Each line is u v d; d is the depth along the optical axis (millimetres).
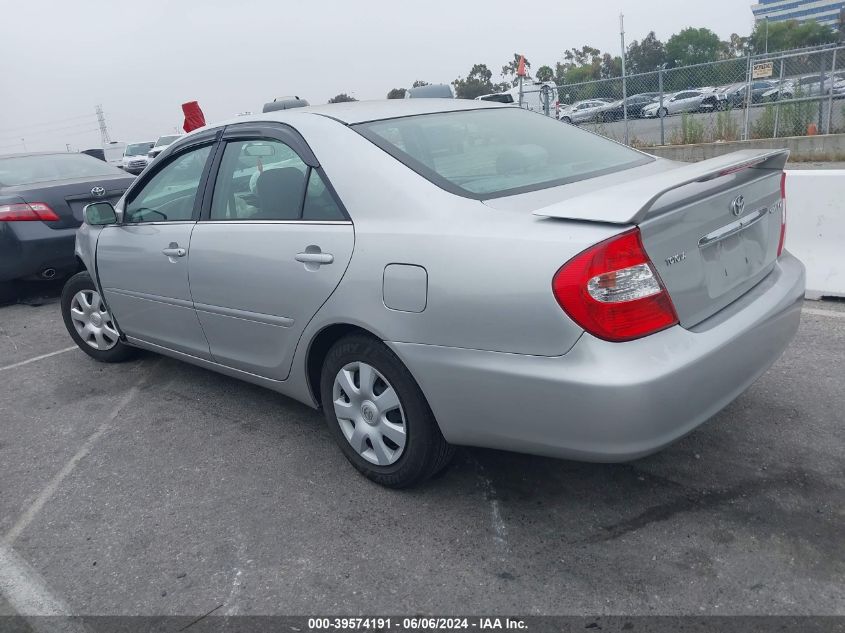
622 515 2768
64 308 5062
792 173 5098
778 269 3025
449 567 2570
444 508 2918
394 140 3020
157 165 4016
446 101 3678
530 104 21406
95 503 3219
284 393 3484
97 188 6844
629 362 2234
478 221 2535
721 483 2906
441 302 2523
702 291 2500
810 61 13586
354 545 2740
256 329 3381
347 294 2840
